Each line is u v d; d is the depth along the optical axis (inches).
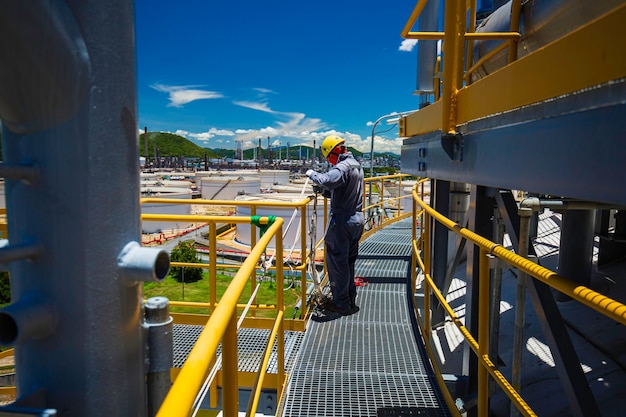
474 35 105.3
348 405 123.5
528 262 65.1
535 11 97.0
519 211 83.8
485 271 89.1
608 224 184.4
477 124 89.4
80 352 35.9
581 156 52.4
